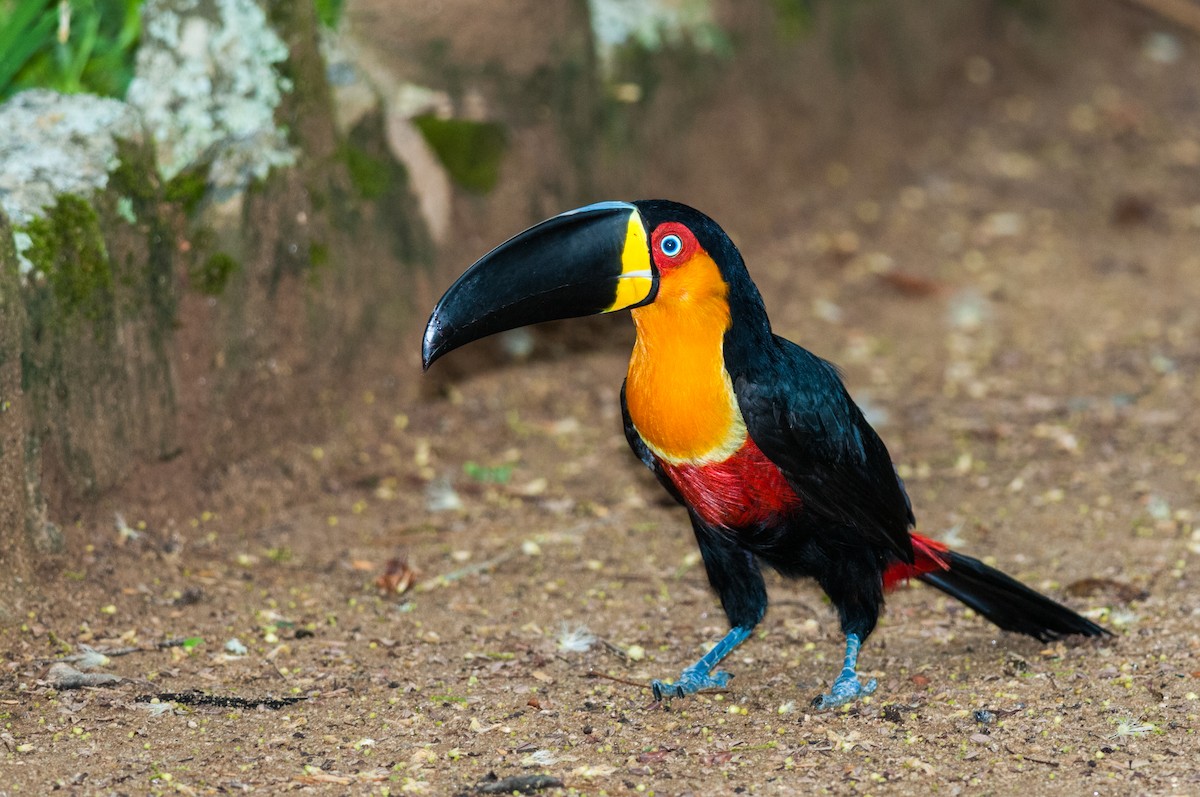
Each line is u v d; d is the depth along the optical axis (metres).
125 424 10.32
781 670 8.99
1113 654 8.81
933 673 8.80
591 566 10.69
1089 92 22.20
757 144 17.70
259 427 11.63
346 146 12.62
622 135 15.55
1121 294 16.62
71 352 9.75
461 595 10.14
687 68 16.56
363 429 12.61
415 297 13.32
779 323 15.68
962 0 21.58
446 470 12.37
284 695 8.33
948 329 15.84
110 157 10.22
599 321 14.97
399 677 8.66
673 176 16.41
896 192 19.06
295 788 7.09
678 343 7.89
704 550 8.64
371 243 12.81
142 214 10.45
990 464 12.59
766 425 7.85
